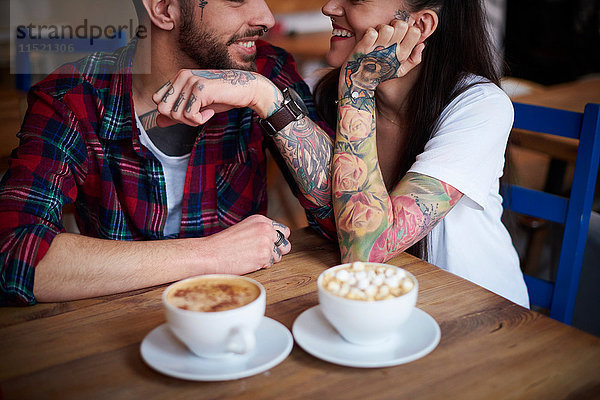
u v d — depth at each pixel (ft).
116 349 2.53
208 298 2.35
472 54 4.26
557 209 4.64
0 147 6.72
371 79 3.73
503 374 2.33
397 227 3.47
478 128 3.83
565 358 2.44
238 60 4.28
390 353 2.40
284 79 4.90
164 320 2.77
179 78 3.46
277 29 12.06
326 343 2.48
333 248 3.68
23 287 2.95
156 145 4.38
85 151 4.12
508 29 14.87
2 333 2.68
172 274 3.15
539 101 7.47
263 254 3.32
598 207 7.47
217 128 4.42
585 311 5.57
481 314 2.80
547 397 2.20
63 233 3.26
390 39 3.66
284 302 2.94
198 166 4.45
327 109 4.83
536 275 7.44
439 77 4.22
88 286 3.03
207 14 4.04
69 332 2.68
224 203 4.65
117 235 4.43
